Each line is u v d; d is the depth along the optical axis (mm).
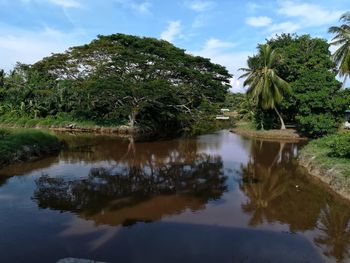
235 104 71938
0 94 44031
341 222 9469
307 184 13633
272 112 35531
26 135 20172
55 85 43656
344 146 14039
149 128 36938
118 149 23531
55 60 42062
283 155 21469
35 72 45281
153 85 32094
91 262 5469
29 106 41656
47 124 38875
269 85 31188
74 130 37594
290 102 31047
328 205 10953
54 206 10539
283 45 36344
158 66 34156
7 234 8312
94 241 7973
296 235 8555
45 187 12781
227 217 9805
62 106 41719
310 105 27734
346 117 34969
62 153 20969
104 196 11750
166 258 7180
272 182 14125
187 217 9734
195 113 38000
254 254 7469
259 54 32938
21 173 14984
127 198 11594
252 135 33375
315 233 8703
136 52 36250
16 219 9344
